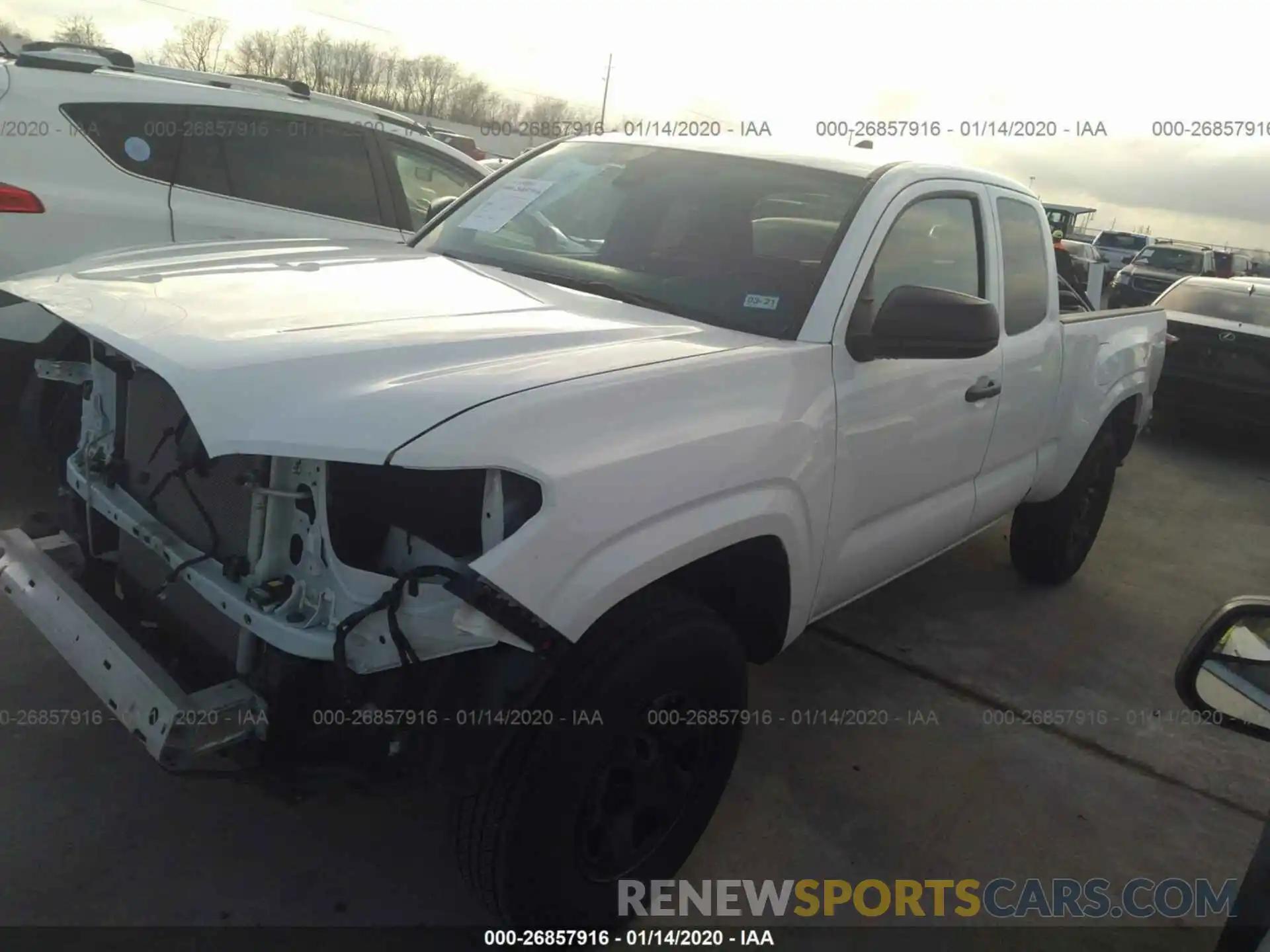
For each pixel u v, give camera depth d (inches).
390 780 81.3
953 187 133.2
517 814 79.9
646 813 94.0
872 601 181.3
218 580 83.4
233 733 77.5
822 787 124.2
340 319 88.6
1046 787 130.4
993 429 142.4
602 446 79.0
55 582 96.0
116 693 81.3
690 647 87.1
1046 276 159.8
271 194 197.9
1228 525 261.7
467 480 75.6
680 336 99.5
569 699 79.8
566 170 139.7
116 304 89.1
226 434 69.4
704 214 122.8
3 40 208.7
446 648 73.0
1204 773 138.6
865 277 112.1
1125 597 200.4
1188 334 332.8
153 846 101.0
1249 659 68.9
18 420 139.1
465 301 100.8
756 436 92.8
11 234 163.8
